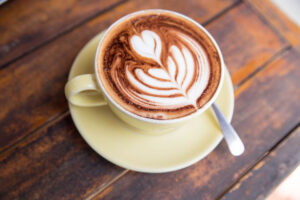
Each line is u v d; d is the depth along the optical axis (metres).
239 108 0.35
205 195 0.32
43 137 0.33
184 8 0.38
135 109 0.29
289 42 0.37
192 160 0.31
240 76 0.36
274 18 0.38
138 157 0.31
